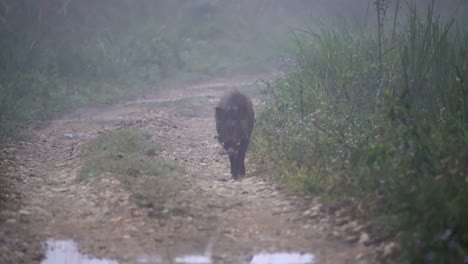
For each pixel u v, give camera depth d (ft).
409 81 99.50
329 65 123.75
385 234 62.85
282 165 88.74
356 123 96.89
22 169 101.14
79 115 163.12
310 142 90.84
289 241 65.92
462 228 55.06
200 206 76.18
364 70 114.21
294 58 144.97
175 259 62.23
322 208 72.69
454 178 63.16
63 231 70.33
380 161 71.67
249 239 67.10
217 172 99.09
